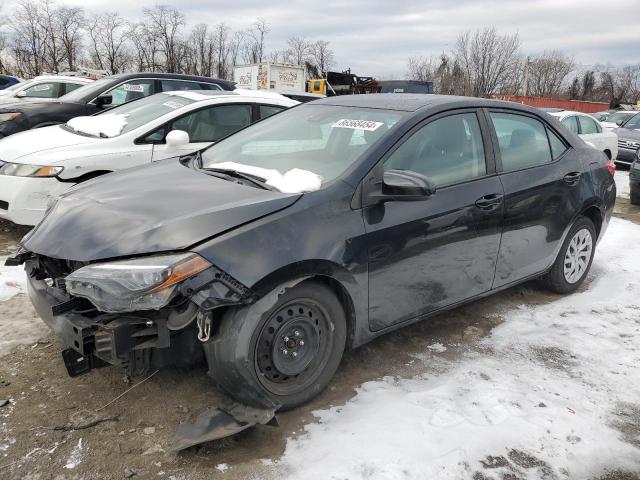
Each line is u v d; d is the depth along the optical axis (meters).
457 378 3.34
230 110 6.52
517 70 49.31
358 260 3.01
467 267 3.70
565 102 48.12
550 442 2.80
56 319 2.73
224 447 2.63
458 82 47.94
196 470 2.47
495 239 3.84
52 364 3.27
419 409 2.99
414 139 3.45
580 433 2.89
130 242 2.61
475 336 3.96
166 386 3.07
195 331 2.74
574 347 3.85
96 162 5.50
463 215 3.55
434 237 3.40
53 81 11.70
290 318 2.82
